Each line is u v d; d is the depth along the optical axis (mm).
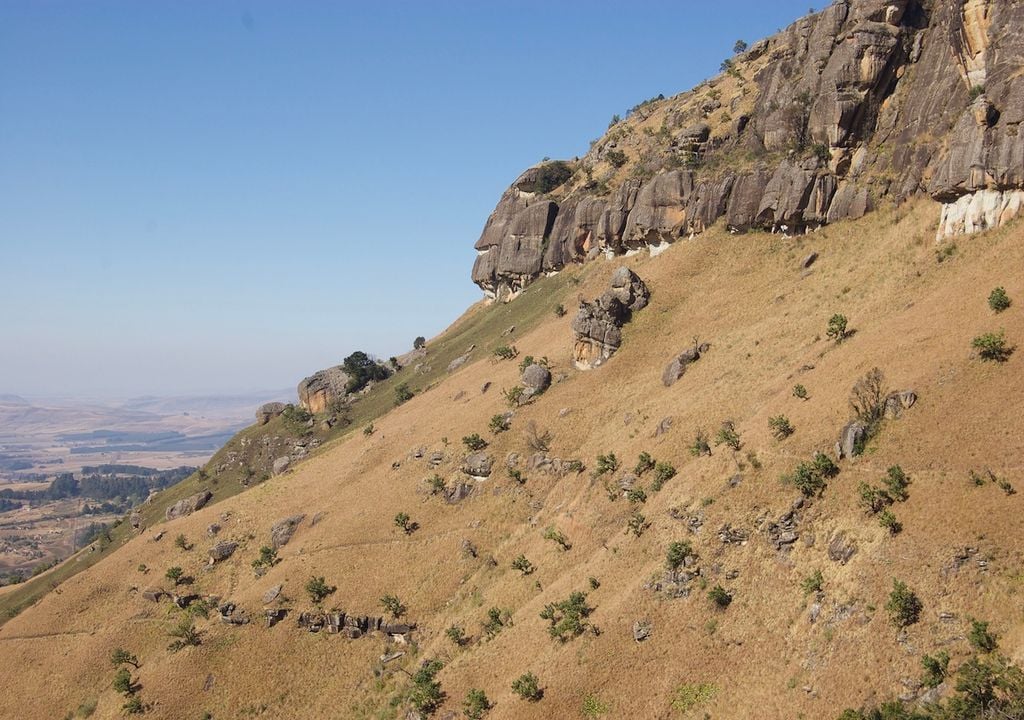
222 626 96062
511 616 75125
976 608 45438
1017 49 83250
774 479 63375
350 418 179500
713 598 58125
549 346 131625
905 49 111750
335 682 83188
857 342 77375
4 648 111062
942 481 53531
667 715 52500
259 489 135250
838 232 110688
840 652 48531
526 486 96688
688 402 89750
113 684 92250
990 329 64125
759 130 131250
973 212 82750
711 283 119625
